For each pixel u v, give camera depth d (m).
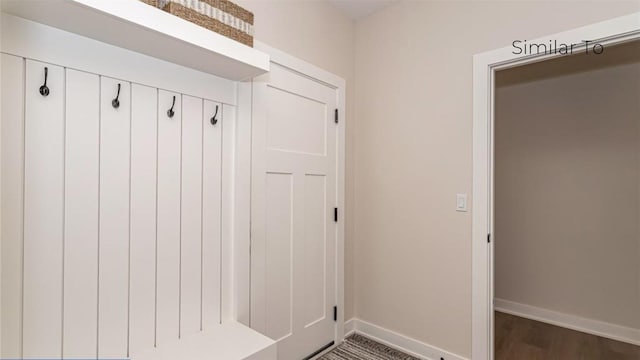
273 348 1.50
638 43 2.30
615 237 2.68
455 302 2.09
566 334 2.71
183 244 1.54
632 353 2.39
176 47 1.31
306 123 2.19
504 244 3.20
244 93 1.78
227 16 1.44
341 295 2.46
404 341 2.32
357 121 2.62
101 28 1.16
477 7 2.02
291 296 2.08
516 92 3.16
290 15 2.06
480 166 1.99
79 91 1.22
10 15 1.07
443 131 2.16
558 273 2.92
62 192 1.19
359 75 2.62
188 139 1.55
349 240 2.57
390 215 2.42
